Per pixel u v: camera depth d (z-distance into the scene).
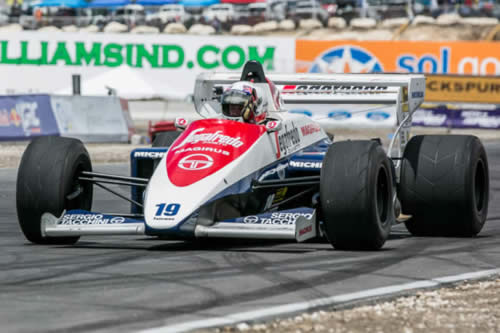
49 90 127.00
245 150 26.39
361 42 126.00
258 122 28.86
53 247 27.09
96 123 90.06
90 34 126.81
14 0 160.88
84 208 28.45
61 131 86.31
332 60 126.81
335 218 25.30
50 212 26.38
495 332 17.19
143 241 29.02
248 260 24.14
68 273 21.91
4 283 20.58
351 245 26.00
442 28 166.88
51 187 26.33
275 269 22.66
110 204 42.81
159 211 24.14
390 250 26.64
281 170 28.14
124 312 17.39
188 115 129.75
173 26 155.75
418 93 33.19
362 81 32.22
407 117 33.31
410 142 30.55
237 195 25.53
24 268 22.75
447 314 18.42
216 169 25.38
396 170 32.44
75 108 88.62
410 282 21.23
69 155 26.92
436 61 124.94
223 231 23.97
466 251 26.84
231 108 28.16
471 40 164.25
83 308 17.73
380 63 125.69
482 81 109.81
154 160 29.12
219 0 160.50
